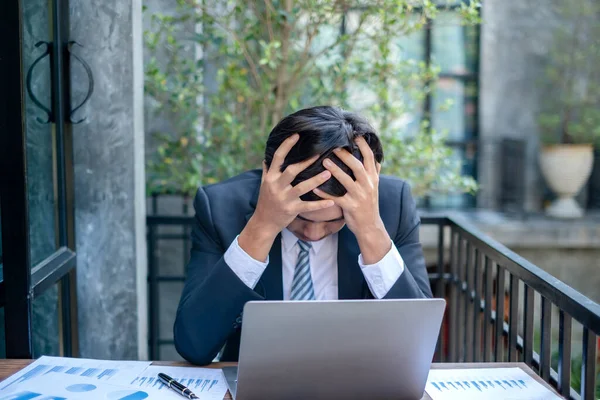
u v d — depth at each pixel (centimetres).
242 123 380
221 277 159
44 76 236
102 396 139
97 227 265
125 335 269
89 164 263
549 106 595
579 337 441
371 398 139
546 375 179
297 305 126
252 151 370
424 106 590
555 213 584
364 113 375
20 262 178
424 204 604
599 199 602
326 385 136
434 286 325
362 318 129
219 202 183
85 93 259
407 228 188
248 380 133
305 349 131
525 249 544
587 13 586
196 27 393
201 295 160
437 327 133
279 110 362
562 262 543
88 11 257
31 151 223
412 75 374
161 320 471
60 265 233
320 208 152
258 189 186
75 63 259
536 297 452
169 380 147
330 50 356
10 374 153
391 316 130
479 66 591
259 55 389
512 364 163
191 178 355
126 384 146
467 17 364
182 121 403
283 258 179
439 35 587
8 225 177
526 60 593
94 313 268
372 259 162
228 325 160
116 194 264
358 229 159
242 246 159
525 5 589
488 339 232
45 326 241
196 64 391
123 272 267
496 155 597
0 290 179
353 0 337
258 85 377
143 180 280
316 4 335
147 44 369
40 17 231
